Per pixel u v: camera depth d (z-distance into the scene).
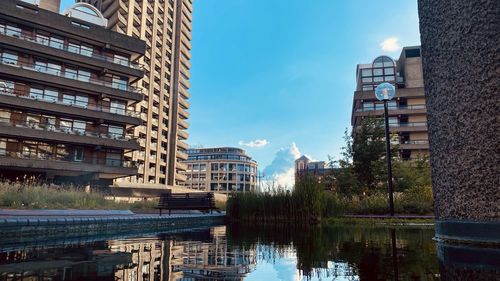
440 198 5.05
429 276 2.81
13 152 24.72
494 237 4.12
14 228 5.80
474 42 4.66
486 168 4.33
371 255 4.12
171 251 4.51
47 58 27.27
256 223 11.88
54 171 26.56
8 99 24.34
